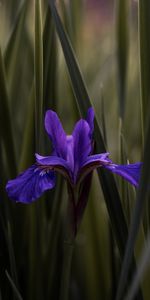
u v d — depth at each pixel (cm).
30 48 67
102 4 165
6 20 74
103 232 64
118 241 52
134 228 47
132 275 51
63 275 52
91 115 52
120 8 65
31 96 59
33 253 59
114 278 60
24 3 62
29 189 50
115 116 75
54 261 60
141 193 46
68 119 72
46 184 51
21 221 59
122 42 65
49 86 60
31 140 59
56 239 59
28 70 68
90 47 110
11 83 64
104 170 53
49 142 60
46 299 60
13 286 51
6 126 58
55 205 59
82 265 66
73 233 52
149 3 55
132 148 71
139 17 55
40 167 52
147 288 52
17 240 59
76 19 67
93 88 78
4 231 57
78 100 53
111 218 52
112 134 74
